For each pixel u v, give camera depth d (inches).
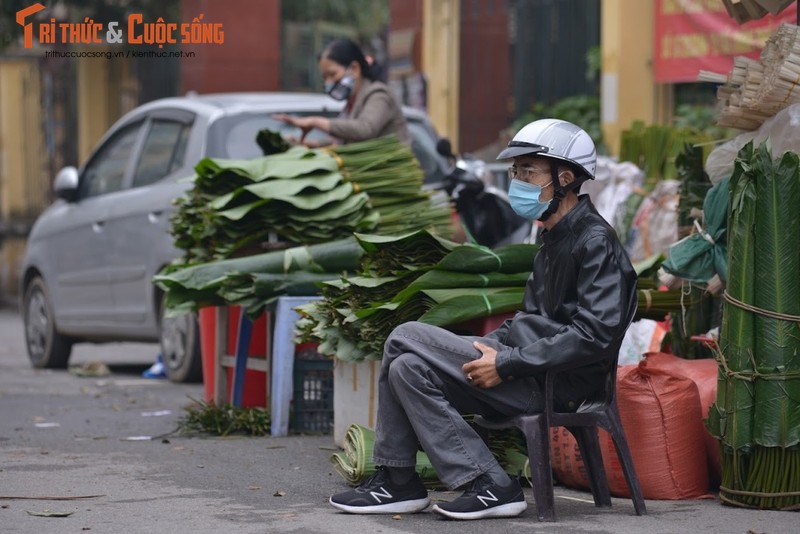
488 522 262.8
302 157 402.3
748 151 273.9
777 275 269.4
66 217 590.9
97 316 567.5
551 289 266.2
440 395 262.7
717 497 293.4
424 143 528.7
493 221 497.4
